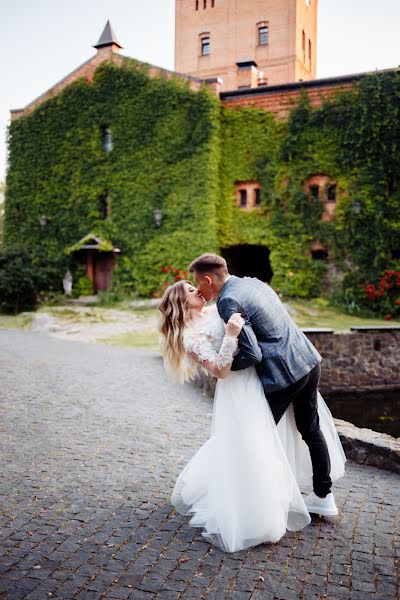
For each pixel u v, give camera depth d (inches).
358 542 126.6
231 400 128.7
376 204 856.3
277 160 924.0
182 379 142.3
